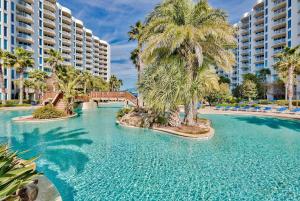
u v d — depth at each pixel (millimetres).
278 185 6207
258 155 9086
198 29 13055
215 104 38938
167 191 5879
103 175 6988
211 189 5977
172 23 13594
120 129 15547
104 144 11102
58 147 10555
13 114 26281
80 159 8656
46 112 20703
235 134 13688
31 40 49438
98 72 96625
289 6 48312
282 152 9555
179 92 13633
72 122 19406
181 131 13438
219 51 14750
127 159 8641
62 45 68688
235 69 73562
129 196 5598
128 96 30641
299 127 16531
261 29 61469
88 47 86438
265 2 57625
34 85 44562
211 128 15055
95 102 41719
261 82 53219
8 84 42250
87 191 5867
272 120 20922
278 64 33156
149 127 15656
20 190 4629
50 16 59531
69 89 24188
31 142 11602
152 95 15188
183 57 14727
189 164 8016
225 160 8461
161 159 8633
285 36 52625
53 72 43250
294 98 46375
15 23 44812
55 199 4848
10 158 4664
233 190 5914
